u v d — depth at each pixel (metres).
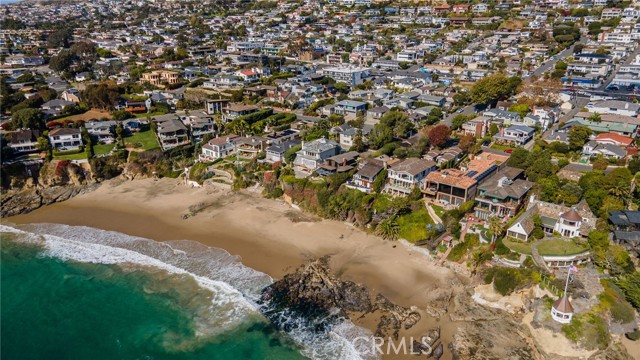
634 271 74.00
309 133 133.25
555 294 69.44
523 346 64.56
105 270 85.12
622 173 91.25
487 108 154.12
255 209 106.38
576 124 126.31
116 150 131.62
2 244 95.12
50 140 131.38
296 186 107.19
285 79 195.50
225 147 131.00
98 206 111.88
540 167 100.12
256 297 76.31
